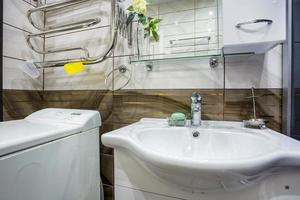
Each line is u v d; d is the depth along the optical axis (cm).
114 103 106
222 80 84
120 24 99
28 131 67
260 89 79
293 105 70
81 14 114
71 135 76
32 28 116
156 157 48
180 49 92
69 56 117
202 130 75
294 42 69
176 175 50
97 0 109
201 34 88
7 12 102
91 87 111
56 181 68
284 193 52
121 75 104
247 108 81
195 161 44
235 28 64
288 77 70
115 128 106
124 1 99
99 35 109
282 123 76
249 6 63
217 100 85
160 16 95
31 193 58
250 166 42
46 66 111
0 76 98
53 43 121
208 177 46
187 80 91
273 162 45
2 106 99
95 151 93
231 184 49
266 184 53
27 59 113
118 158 70
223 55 80
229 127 77
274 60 77
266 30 61
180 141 76
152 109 98
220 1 79
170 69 94
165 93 95
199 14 88
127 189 69
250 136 66
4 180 51
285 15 61
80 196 81
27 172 57
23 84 111
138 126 83
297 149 50
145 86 99
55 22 122
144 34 97
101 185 103
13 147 53
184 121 82
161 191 64
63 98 118
